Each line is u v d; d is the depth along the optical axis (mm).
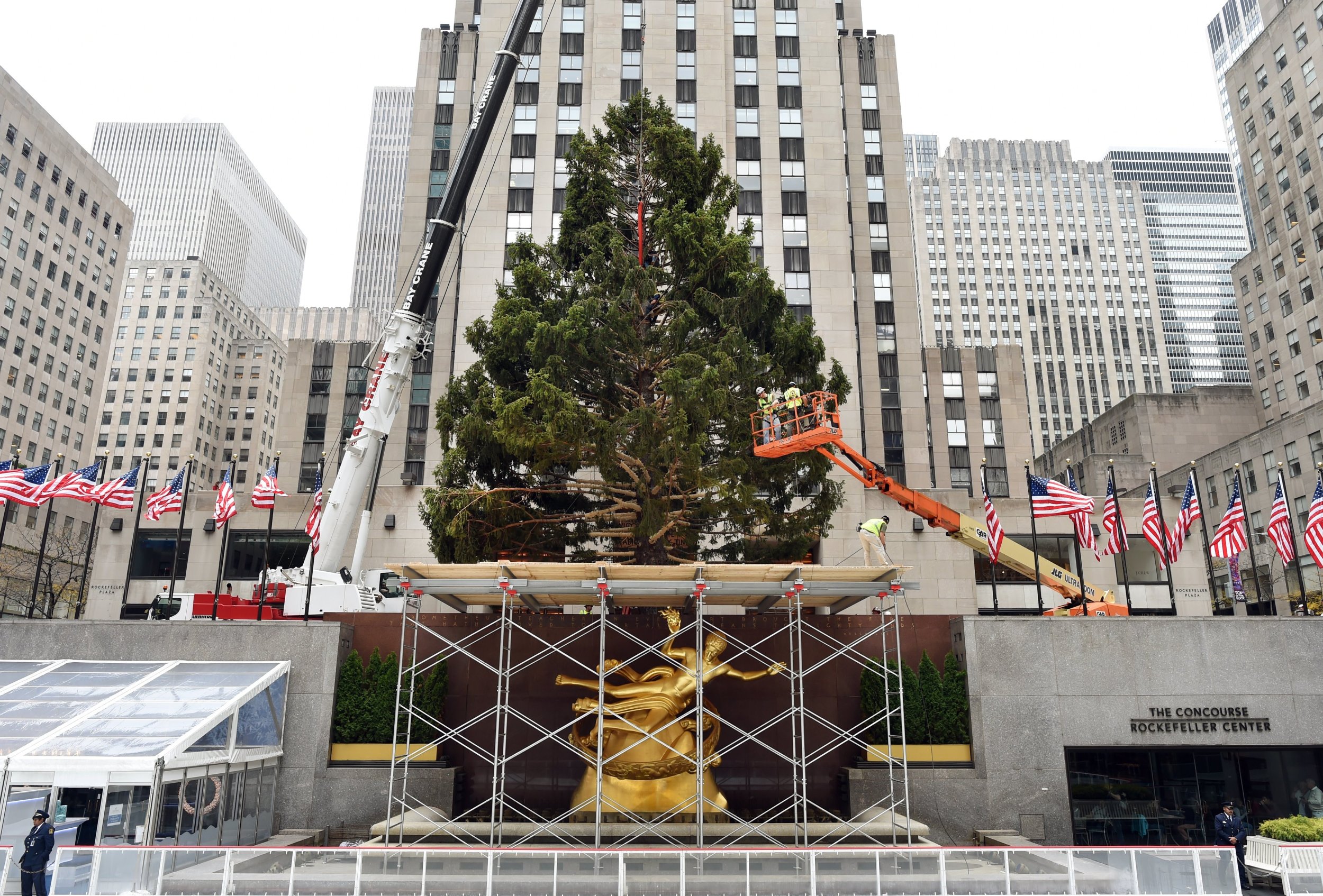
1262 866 18703
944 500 42938
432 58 56562
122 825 15969
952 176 158625
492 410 23359
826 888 15719
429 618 24234
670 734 20562
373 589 29922
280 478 56938
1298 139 81125
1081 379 149250
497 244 48625
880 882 15750
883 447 56656
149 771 16125
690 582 19656
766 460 24812
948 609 41406
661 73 51219
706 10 52531
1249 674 22547
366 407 28078
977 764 22078
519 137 50906
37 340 87750
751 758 22984
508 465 25438
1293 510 65312
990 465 63250
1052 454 98562
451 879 15531
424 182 53938
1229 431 81375
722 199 28906
